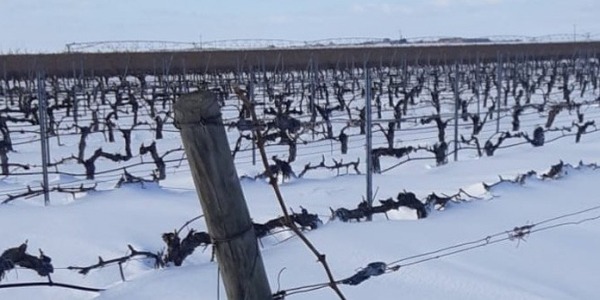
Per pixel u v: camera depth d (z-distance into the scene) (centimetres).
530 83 4112
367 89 878
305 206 1037
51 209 995
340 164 1359
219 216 318
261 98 3341
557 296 607
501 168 1410
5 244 831
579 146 1722
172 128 2375
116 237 859
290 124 671
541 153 1609
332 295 595
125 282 652
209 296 597
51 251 809
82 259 782
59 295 676
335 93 3136
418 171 1408
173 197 1101
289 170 1269
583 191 1048
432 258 661
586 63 4478
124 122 2558
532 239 765
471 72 4156
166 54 4059
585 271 677
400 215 893
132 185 1145
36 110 2225
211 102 309
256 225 759
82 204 1025
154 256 696
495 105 2744
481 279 638
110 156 1418
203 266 689
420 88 3378
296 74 4334
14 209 1001
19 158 1756
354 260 682
